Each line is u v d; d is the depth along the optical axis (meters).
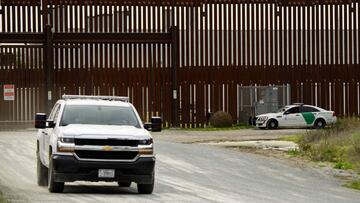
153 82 93.94
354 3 96.12
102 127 34.75
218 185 40.50
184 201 32.34
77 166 33.22
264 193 37.25
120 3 93.44
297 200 34.50
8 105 91.56
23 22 91.94
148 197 33.69
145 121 94.00
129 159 33.69
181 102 94.44
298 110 92.44
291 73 96.06
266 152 59.50
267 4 95.75
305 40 96.00
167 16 94.25
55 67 92.69
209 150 60.31
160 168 48.25
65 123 35.69
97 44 93.38
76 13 92.88
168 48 94.25
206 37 94.81
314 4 95.81
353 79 96.31
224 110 95.19
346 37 96.31
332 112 93.00
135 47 93.94
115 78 93.69
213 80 94.94
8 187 37.41
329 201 34.56
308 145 60.50
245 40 95.50
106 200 31.77
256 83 95.50
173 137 77.00
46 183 38.62
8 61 91.62
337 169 49.75
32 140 68.75
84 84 93.25
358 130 66.12
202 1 94.62
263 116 91.44
